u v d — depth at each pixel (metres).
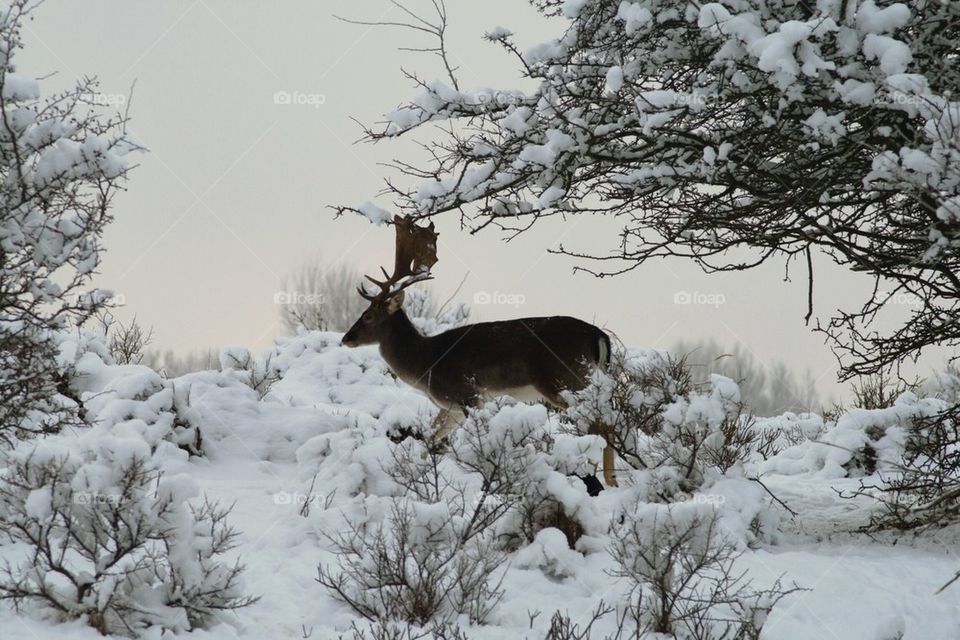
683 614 21.17
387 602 21.38
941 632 22.03
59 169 21.62
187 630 19.17
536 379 39.50
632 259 30.61
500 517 26.19
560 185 30.28
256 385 44.06
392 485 30.88
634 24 27.30
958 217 20.97
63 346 38.34
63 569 18.86
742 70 26.78
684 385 35.16
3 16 21.83
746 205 30.81
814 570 25.92
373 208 31.91
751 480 30.67
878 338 30.92
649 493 29.97
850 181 28.86
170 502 19.31
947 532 30.45
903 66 23.20
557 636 19.83
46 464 19.91
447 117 30.92
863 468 42.56
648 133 27.94
